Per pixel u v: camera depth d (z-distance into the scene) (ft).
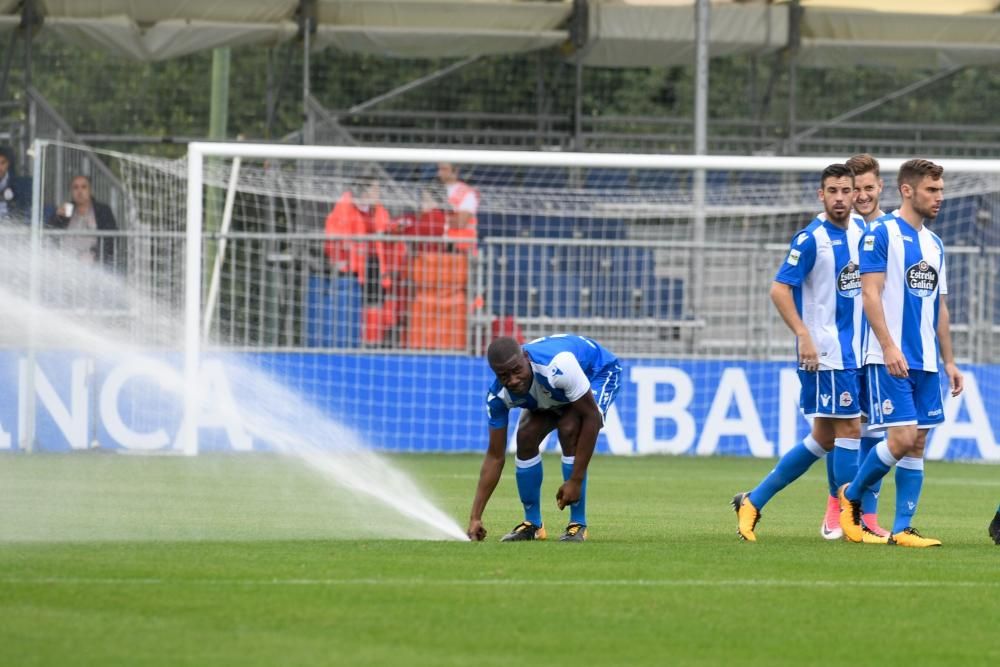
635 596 66.90
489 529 100.94
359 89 233.55
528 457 91.40
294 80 231.71
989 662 53.88
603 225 217.77
